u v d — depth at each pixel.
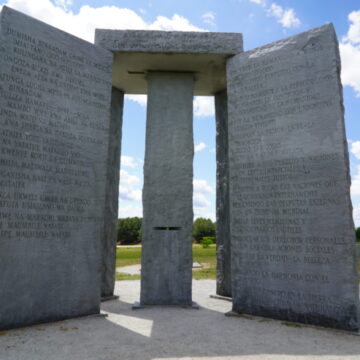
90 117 5.77
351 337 4.23
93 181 5.63
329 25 5.32
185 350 3.64
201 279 10.18
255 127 5.85
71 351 3.57
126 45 6.48
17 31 5.01
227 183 7.46
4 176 4.56
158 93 7.05
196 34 6.55
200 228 49.44
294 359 3.39
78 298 5.16
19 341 3.90
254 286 5.42
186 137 6.86
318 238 4.90
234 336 4.22
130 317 5.32
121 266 14.99
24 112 4.90
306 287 4.90
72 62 5.65
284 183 5.37
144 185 6.63
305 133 5.28
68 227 5.19
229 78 6.36
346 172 4.83
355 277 4.55
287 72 5.63
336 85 5.08
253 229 5.58
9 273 4.47
